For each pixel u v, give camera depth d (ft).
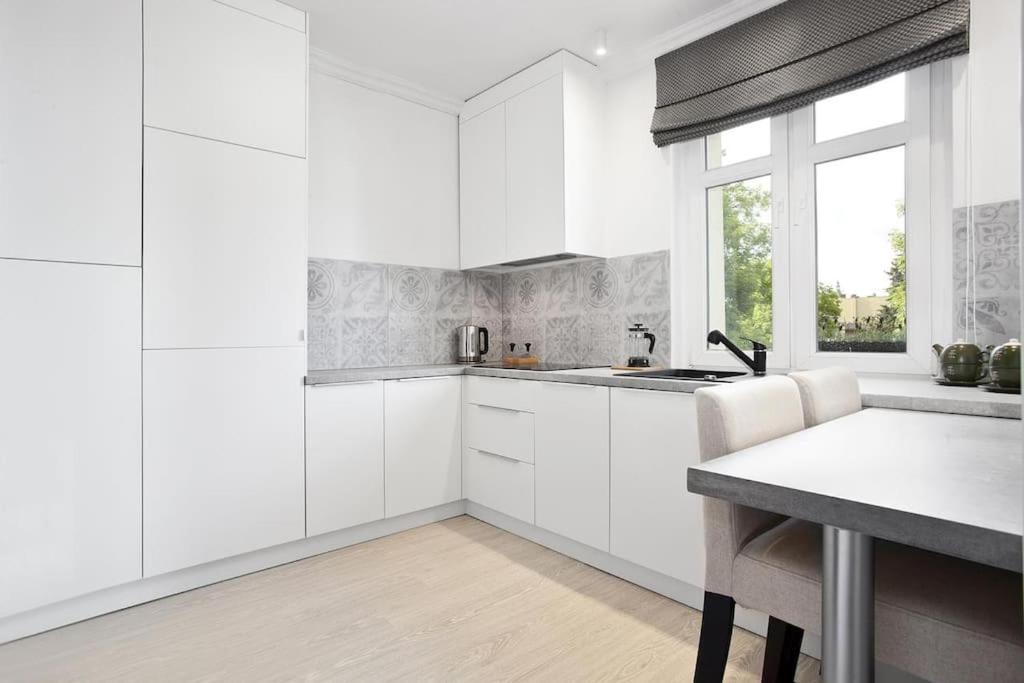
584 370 8.72
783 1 7.44
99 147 6.26
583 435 7.63
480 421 9.46
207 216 7.04
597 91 9.64
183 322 6.85
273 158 7.62
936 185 6.48
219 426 7.12
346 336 9.83
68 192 6.07
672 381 6.55
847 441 3.51
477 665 5.39
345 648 5.69
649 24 8.44
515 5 7.95
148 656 5.55
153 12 6.66
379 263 10.27
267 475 7.52
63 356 6.03
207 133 7.06
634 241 9.34
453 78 10.21
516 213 9.95
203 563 7.02
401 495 8.95
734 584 3.65
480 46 9.07
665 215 8.89
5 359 5.71
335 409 8.18
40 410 5.90
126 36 6.46
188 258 6.89
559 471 7.98
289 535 7.72
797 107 7.27
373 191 10.18
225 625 6.15
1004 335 5.69
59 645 5.74
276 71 7.67
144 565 6.54
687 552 6.40
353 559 7.98
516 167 9.95
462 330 11.17
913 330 6.66
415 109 10.77
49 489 5.94
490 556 8.09
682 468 6.44
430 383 9.36
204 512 6.98
